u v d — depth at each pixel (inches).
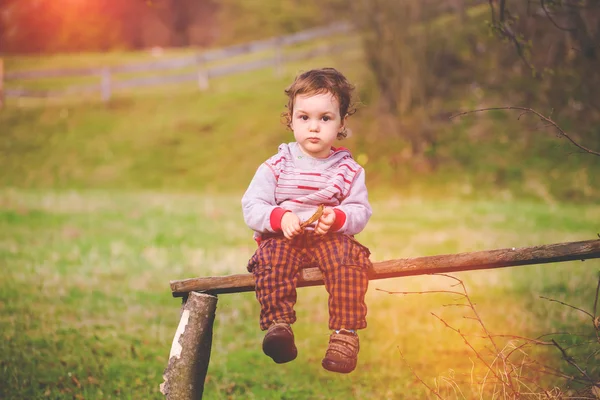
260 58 1270.9
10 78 1144.8
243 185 858.1
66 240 519.8
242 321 312.7
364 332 289.4
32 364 248.5
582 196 733.9
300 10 1339.8
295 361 259.0
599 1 242.1
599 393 154.5
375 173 816.9
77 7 1350.9
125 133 983.6
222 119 994.1
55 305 338.0
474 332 279.1
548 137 808.9
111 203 722.2
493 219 608.7
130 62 1339.8
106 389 227.8
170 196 792.9
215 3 1658.5
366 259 141.9
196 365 141.0
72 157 933.8
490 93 863.1
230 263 439.8
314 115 146.8
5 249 478.3
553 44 521.7
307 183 147.0
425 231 552.4
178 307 341.7
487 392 201.8
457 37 862.5
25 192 805.9
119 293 365.4
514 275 383.2
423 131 835.4
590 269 395.5
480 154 816.3
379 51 856.3
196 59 1112.8
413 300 338.3
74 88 1136.8
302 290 378.3
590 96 466.6
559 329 276.7
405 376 235.3
